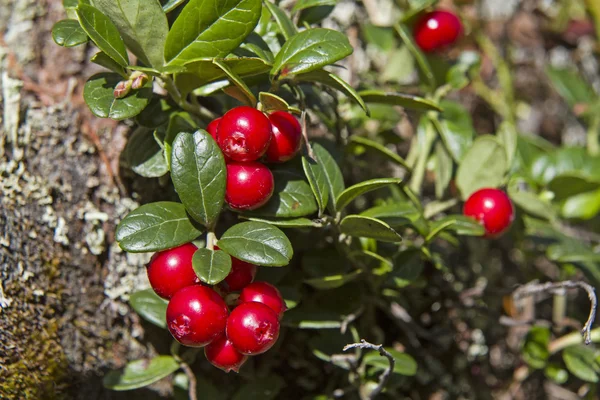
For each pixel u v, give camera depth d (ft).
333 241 0.95
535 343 1.04
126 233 0.84
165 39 0.87
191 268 0.85
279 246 0.85
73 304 0.93
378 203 0.97
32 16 0.98
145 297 0.92
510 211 0.96
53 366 0.92
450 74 1.04
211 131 0.87
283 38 0.93
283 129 0.87
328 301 0.96
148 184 0.96
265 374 1.00
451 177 1.03
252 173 0.85
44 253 0.92
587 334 0.92
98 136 0.96
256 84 0.90
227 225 0.97
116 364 0.95
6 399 0.89
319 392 1.02
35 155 0.94
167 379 0.97
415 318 1.07
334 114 0.99
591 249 1.06
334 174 0.91
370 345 0.89
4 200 0.91
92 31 0.84
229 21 0.86
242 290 0.87
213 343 0.85
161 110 0.90
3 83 0.95
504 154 0.98
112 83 0.87
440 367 1.07
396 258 0.96
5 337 0.90
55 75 0.97
